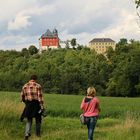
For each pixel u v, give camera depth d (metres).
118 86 120.00
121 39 149.38
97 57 149.88
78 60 147.50
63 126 21.95
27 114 16.33
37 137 16.53
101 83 133.38
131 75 116.81
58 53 158.88
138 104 49.44
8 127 18.70
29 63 153.75
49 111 33.47
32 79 16.86
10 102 22.61
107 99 69.06
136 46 137.75
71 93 136.88
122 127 18.16
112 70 134.00
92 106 15.58
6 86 141.00
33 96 16.55
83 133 18.09
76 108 36.34
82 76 137.50
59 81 138.50
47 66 147.25
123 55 134.00
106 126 24.56
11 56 162.00
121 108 39.31
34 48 179.50
